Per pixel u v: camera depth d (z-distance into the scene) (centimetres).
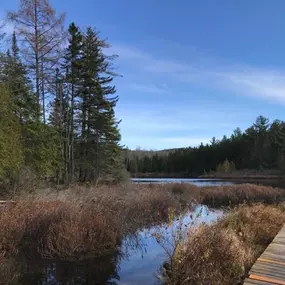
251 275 568
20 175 1619
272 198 2420
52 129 2108
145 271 748
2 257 771
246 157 8112
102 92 2750
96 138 2755
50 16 1973
